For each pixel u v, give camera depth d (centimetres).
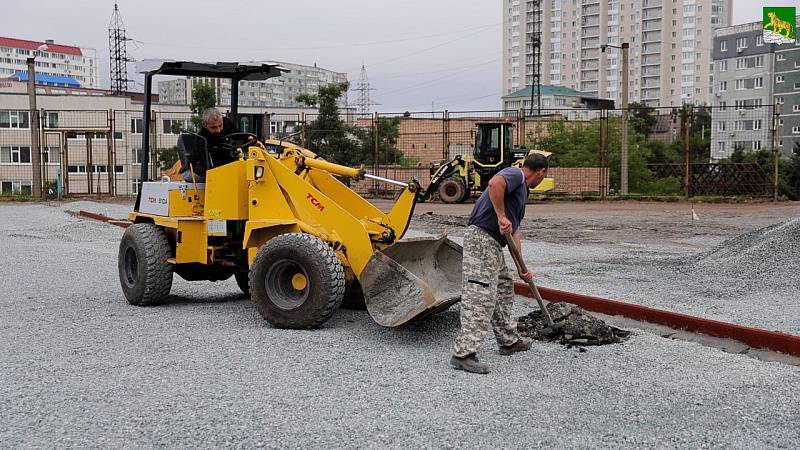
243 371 569
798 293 819
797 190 3803
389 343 655
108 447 427
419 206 2511
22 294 909
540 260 1157
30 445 429
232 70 898
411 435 441
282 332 697
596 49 11994
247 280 903
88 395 514
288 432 446
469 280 574
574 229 1678
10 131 4991
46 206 2533
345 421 463
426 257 739
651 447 424
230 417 470
